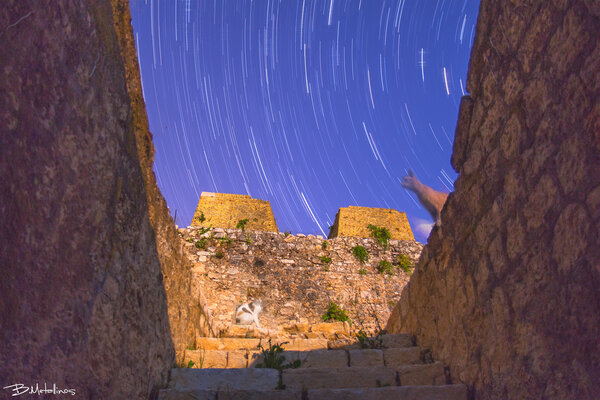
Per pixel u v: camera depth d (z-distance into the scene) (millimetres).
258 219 15344
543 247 3039
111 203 3189
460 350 4195
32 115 2363
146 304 3768
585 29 2768
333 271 13359
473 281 4078
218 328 7984
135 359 3469
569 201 2795
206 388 4086
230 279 12719
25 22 2324
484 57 4246
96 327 2902
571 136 2832
